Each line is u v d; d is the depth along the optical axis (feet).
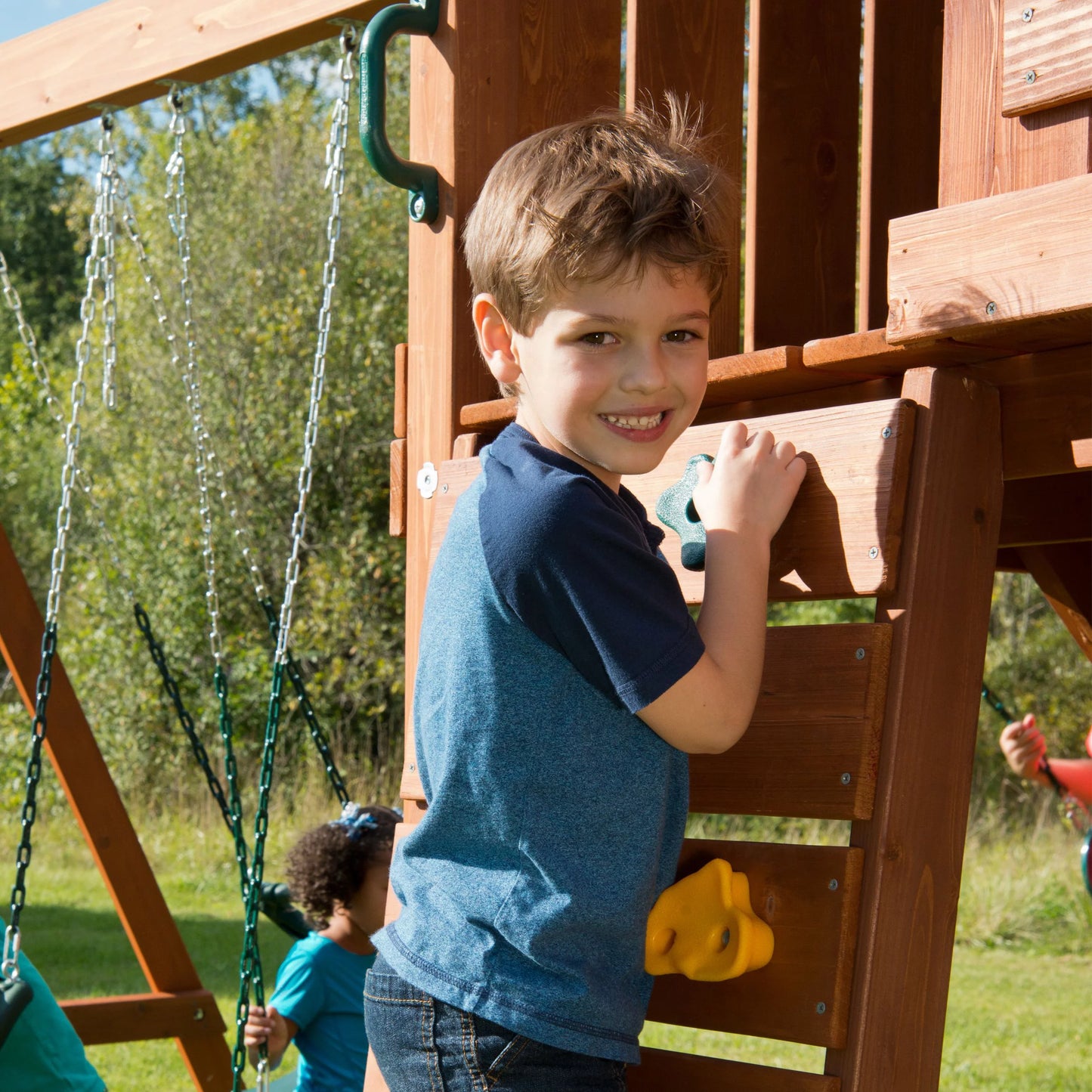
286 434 40.63
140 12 8.49
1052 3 4.83
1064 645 36.68
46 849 35.40
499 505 4.70
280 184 42.50
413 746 6.66
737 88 7.49
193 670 40.24
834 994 4.86
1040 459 5.20
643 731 4.69
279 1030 10.43
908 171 8.44
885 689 5.04
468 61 6.91
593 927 4.60
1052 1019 20.25
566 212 4.66
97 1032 12.62
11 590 12.50
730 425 5.29
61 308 66.95
